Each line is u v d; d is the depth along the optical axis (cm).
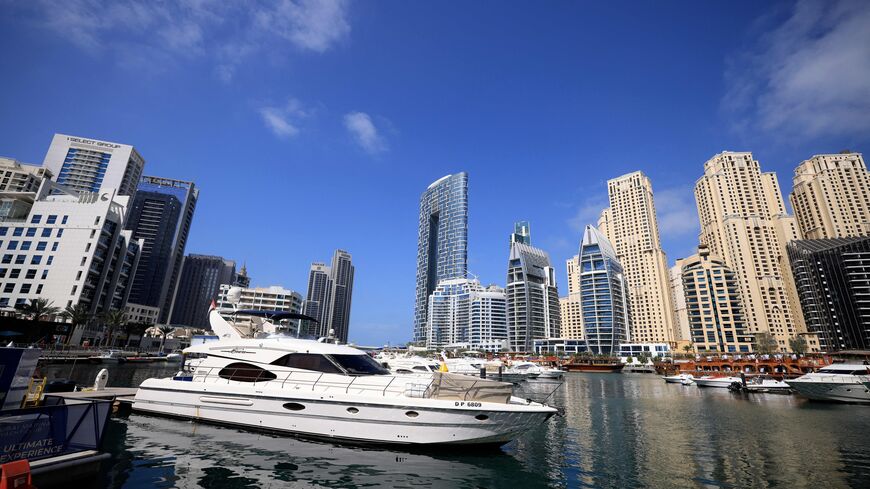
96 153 15400
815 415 2836
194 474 1159
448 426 1458
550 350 17700
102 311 8875
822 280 14438
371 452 1428
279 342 1798
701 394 4531
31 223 8350
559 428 2231
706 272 15662
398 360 4050
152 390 1856
